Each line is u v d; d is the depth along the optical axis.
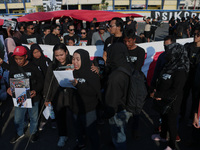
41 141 2.95
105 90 2.04
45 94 2.62
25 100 2.56
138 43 4.46
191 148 2.68
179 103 2.29
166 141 2.84
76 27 9.45
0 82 3.97
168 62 2.23
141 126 3.24
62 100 2.56
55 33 5.70
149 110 3.77
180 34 4.78
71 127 2.97
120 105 2.14
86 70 2.12
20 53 2.30
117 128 2.25
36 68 2.58
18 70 2.49
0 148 2.80
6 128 3.31
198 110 2.15
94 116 2.31
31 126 2.87
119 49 2.06
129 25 8.00
